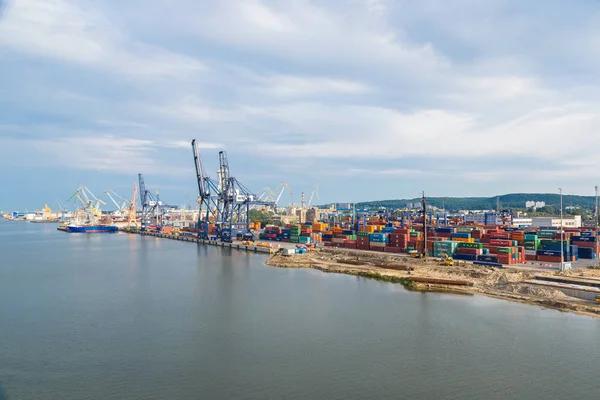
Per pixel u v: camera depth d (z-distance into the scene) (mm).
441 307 70625
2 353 51844
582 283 77312
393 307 71000
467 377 44625
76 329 60688
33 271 113438
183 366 47750
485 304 72375
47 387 43031
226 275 105125
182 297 80250
